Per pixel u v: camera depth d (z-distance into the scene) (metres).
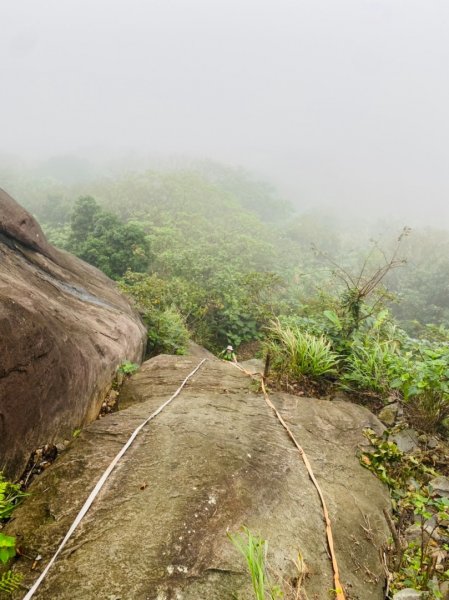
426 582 2.08
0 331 2.27
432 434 3.69
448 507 2.70
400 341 4.96
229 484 2.33
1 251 4.19
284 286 12.30
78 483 2.26
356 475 2.86
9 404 2.21
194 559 1.82
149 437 2.77
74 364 3.05
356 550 2.20
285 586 1.82
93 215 13.30
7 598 1.58
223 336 10.44
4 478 2.15
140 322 6.63
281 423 3.28
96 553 1.79
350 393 4.25
